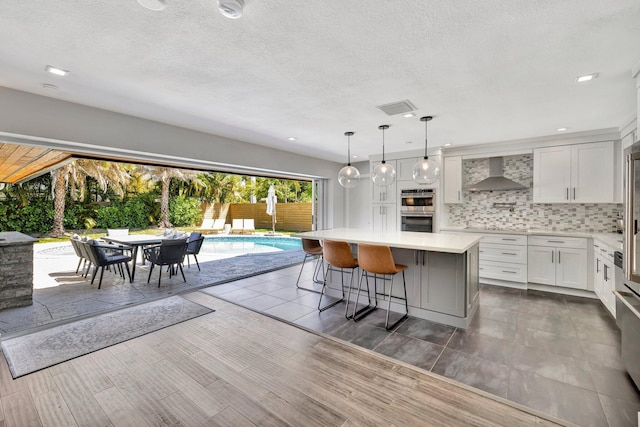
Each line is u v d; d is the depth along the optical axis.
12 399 1.87
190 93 2.79
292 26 1.74
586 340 2.65
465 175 5.49
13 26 1.73
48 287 4.34
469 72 2.32
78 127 3.06
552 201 4.36
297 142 4.95
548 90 2.66
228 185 13.86
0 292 3.36
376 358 2.37
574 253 3.97
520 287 4.36
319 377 2.11
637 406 1.78
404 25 1.72
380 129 4.06
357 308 3.49
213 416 1.72
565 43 1.89
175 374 2.14
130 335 2.76
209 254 7.47
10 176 6.17
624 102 2.94
